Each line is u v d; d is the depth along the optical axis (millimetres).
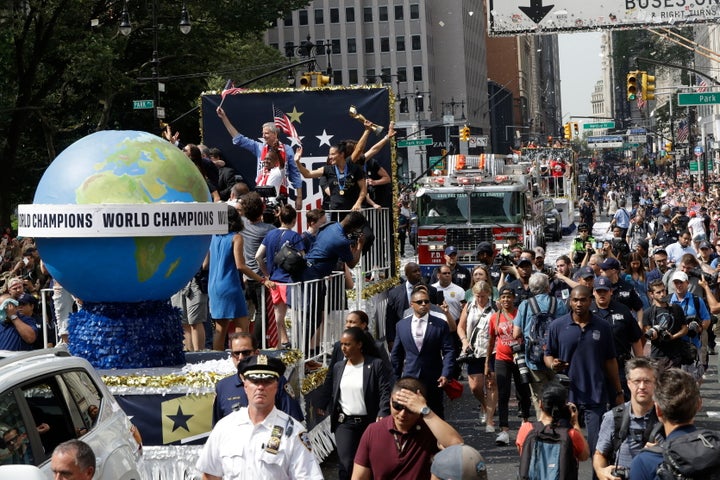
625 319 28391
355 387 22531
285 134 40656
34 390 15680
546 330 28344
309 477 15750
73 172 24141
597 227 146750
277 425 15836
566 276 40156
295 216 28562
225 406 20016
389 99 40969
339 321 31500
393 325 33750
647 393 18234
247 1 114625
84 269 24172
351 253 30281
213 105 41844
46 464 15086
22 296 29969
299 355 26984
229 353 27125
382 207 41000
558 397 19547
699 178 192125
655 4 102062
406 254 109438
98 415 17359
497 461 29375
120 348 25172
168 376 24594
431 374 27719
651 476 14594
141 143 24656
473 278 37250
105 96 103750
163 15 112688
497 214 78125
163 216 23875
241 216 30359
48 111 114438
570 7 103312
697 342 34000
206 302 30094
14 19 99375
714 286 44000
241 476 15734
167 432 24734
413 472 16562
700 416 33938
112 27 108500
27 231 24234
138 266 24141
